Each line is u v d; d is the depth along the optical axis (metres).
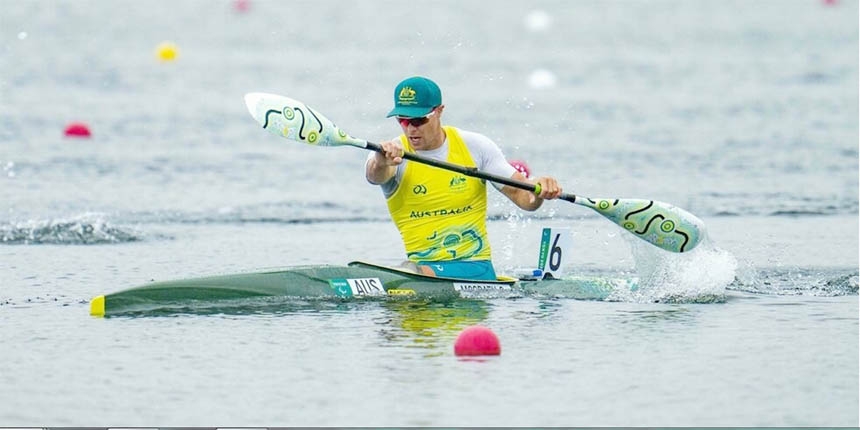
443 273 40.59
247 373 29.62
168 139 84.31
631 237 42.56
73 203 61.56
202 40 156.75
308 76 117.50
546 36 161.38
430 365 30.39
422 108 39.38
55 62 131.00
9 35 157.00
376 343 32.72
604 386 28.53
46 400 27.44
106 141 82.75
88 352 31.78
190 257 48.91
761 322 36.00
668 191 64.38
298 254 49.94
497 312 37.28
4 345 32.59
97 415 26.34
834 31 168.12
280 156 78.62
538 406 26.89
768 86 114.06
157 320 35.59
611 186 65.81
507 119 92.69
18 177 68.62
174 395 27.80
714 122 91.50
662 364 30.62
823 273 45.09
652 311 37.72
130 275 44.66
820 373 29.80
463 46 147.25
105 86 113.38
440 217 40.81
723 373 29.78
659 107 100.00
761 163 73.69
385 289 39.38
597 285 41.47
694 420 25.94
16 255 48.91
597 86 114.06
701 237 41.91
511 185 39.88
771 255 48.78
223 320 35.53
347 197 65.50
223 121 93.38
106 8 196.00
